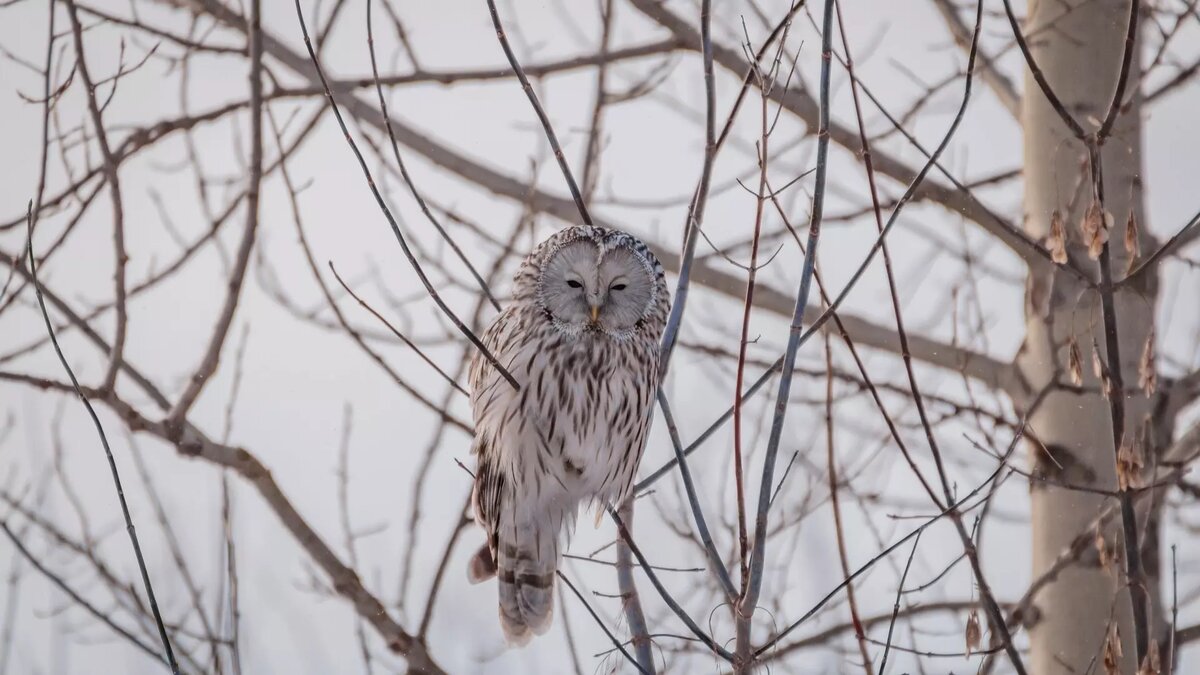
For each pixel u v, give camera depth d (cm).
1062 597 1204
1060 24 1282
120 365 1200
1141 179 1249
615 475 1251
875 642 878
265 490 1242
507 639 1246
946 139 833
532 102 952
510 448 1238
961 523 870
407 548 1239
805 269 817
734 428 847
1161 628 1119
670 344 894
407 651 1228
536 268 1243
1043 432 1246
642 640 961
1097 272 1221
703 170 885
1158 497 1122
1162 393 1220
